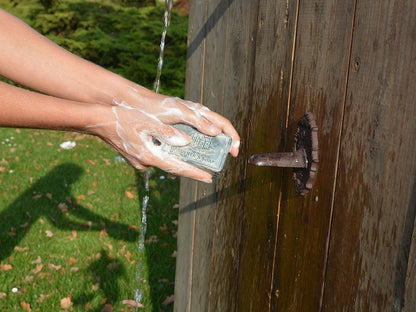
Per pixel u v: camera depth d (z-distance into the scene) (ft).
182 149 4.42
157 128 4.25
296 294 4.73
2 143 25.99
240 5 6.13
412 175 3.10
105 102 4.55
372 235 3.53
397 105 3.26
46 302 11.66
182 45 34.94
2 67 4.37
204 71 7.61
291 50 4.80
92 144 26.78
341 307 3.96
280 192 5.05
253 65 5.77
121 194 18.99
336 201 4.04
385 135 3.39
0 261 13.44
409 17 3.16
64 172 21.35
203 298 7.75
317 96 4.33
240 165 6.20
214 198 7.21
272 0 5.22
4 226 15.55
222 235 6.86
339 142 3.99
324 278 4.23
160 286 12.66
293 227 4.79
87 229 15.80
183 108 4.45
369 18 3.59
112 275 13.12
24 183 19.61
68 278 12.79
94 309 11.53
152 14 36.14
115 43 35.12
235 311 6.38
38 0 37.06
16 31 4.40
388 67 3.36
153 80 34.40
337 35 4.02
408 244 3.12
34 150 24.99
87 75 4.53
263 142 5.47
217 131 4.46
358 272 3.71
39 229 15.52
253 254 5.76
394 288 3.26
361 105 3.68
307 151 4.38
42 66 4.42
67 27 37.06
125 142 4.36
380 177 3.44
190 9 8.23
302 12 4.60
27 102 3.85
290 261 4.85
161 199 18.74
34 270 13.10
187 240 8.62
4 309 11.36
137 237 15.39
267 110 5.36
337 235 4.02
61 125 4.07
